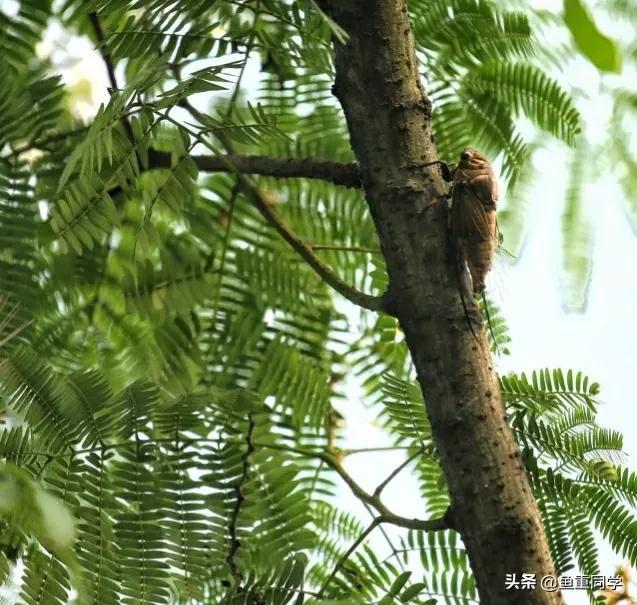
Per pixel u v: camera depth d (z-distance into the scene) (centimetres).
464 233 514
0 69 644
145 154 507
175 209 527
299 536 540
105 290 657
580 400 552
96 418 523
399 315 507
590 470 539
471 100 677
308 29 531
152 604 493
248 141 538
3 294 612
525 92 666
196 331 663
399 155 516
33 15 647
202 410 539
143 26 540
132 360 658
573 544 538
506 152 661
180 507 520
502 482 471
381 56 526
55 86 646
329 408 652
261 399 593
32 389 515
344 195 688
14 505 301
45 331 640
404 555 547
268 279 675
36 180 638
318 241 688
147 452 524
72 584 470
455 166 548
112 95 511
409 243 505
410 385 600
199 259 670
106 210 512
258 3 561
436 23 663
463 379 485
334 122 692
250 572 512
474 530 472
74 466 509
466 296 500
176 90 499
